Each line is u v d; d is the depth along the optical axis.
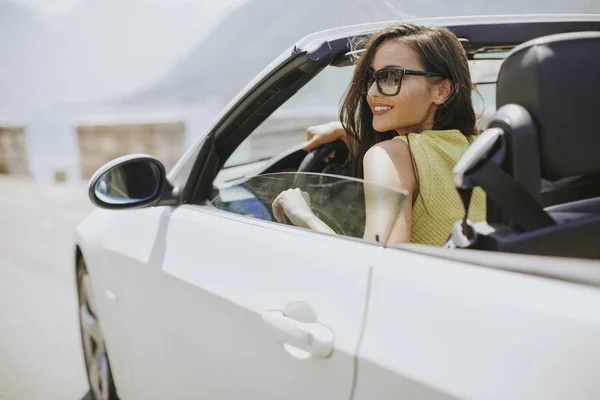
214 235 1.74
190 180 2.09
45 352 3.71
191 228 1.87
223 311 1.56
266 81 1.93
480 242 1.31
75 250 2.82
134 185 2.15
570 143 1.26
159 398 2.00
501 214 1.36
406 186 1.53
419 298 1.12
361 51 1.87
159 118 13.55
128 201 2.00
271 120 2.55
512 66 1.31
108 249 2.32
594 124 1.26
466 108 1.74
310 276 1.35
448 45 1.69
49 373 3.42
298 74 1.92
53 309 4.48
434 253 1.20
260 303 1.43
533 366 0.93
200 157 2.10
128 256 2.12
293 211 1.56
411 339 1.09
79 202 9.82
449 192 1.57
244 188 1.80
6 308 4.57
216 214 1.84
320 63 1.88
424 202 1.55
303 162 2.47
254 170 2.49
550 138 1.25
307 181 1.56
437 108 1.73
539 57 1.26
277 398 1.37
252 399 1.46
